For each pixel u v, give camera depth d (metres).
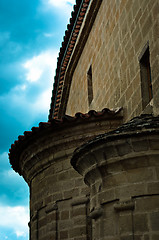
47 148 15.63
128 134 10.75
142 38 14.51
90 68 19.22
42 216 15.93
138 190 10.66
